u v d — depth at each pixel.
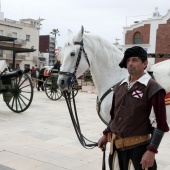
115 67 4.04
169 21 29.02
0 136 6.24
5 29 50.66
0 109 9.83
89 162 4.74
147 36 30.14
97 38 4.06
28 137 6.23
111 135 2.74
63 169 4.40
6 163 4.57
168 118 3.84
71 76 3.97
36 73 21.20
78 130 3.90
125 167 2.58
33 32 55.16
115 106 2.66
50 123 7.82
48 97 13.38
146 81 2.47
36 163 4.62
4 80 8.93
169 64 4.09
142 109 2.45
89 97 15.51
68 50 4.01
